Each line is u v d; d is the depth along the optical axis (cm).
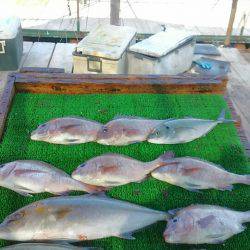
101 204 204
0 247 190
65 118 265
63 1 827
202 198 224
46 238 192
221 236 197
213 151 261
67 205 201
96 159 232
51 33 627
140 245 197
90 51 365
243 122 335
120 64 372
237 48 570
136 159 245
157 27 713
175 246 197
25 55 467
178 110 303
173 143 264
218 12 830
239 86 408
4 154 246
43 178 223
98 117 289
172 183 231
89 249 187
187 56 426
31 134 259
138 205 210
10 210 210
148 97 318
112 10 559
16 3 810
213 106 311
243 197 226
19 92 314
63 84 311
